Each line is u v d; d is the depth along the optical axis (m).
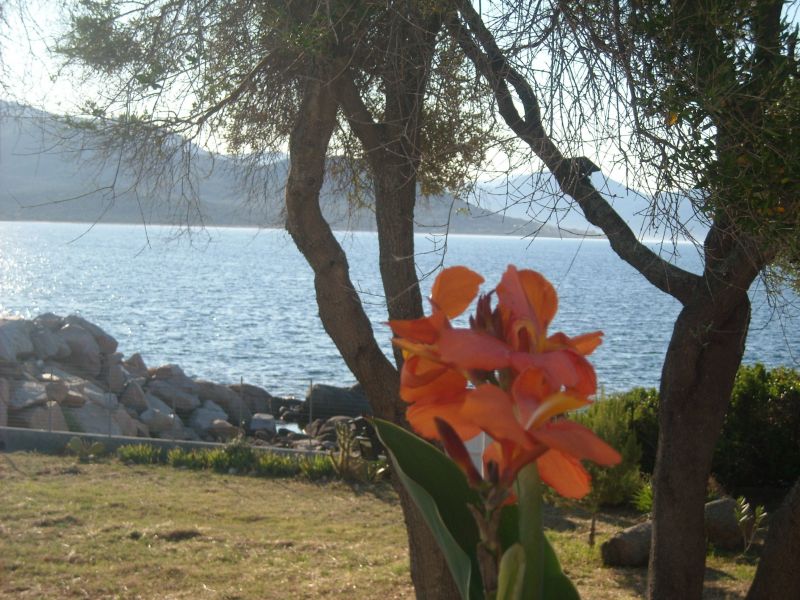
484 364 1.01
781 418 10.36
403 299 4.42
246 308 54.31
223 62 4.64
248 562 7.91
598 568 8.01
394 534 9.39
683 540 4.78
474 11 3.91
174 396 20.11
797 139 3.28
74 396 15.89
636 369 28.55
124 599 6.64
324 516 10.30
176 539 8.63
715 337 4.54
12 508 9.47
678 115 3.31
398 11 4.05
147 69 4.73
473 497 1.26
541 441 0.97
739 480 10.49
